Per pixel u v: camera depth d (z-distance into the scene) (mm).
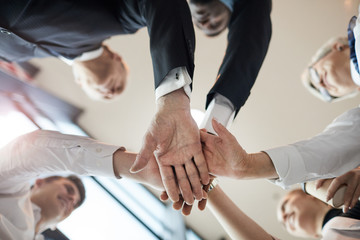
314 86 1764
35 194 1094
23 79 1627
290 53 1774
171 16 600
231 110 696
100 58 1698
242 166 604
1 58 817
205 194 632
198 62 1812
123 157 642
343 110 1812
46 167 693
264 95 1859
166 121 587
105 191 1701
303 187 747
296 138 1910
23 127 1587
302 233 1664
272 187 1884
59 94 1778
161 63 582
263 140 1932
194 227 1934
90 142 669
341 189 664
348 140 623
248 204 1938
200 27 1442
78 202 1183
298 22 1727
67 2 680
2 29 684
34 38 735
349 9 1662
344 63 1636
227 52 736
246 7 774
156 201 1893
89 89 1819
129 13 750
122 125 1955
